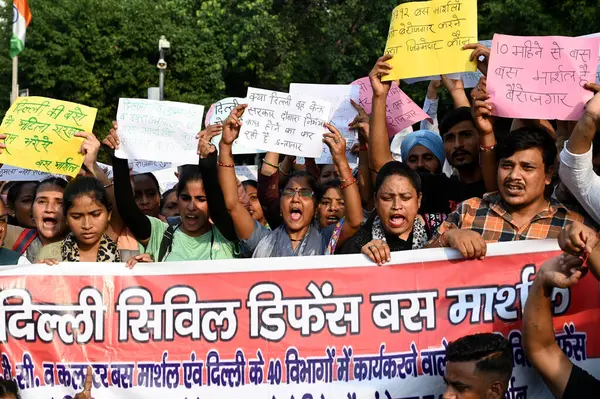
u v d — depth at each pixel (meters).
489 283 4.52
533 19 23.20
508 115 4.82
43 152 5.08
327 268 4.57
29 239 5.92
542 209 4.62
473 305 4.52
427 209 5.68
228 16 30.00
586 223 4.58
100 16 28.66
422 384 4.51
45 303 4.61
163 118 5.28
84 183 4.89
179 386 4.57
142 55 29.48
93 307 4.61
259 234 5.27
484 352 3.86
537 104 4.79
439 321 4.53
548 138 4.54
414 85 23.36
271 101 5.22
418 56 5.17
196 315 4.59
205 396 4.55
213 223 5.52
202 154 5.21
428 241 4.95
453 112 5.67
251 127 5.21
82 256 4.98
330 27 28.59
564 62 4.78
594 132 4.28
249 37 29.23
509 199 4.54
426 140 6.05
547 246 4.51
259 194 6.29
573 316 4.47
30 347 4.59
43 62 28.52
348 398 4.52
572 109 4.73
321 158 6.59
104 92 29.09
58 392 4.57
